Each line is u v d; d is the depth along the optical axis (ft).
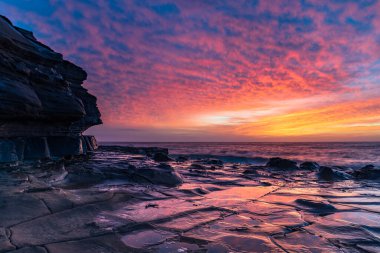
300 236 16.53
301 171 59.67
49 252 12.48
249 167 67.87
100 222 17.56
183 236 16.05
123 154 86.58
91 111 59.00
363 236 16.75
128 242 14.82
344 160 114.11
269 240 15.67
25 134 32.37
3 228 14.11
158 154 78.79
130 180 35.42
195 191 31.07
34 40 43.52
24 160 30.71
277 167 66.08
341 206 25.18
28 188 20.88
